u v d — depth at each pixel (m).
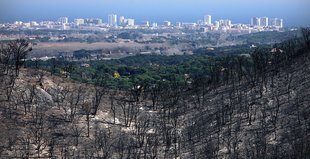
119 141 110.06
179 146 111.44
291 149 99.06
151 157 105.06
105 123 124.31
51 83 141.25
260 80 145.00
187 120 130.88
